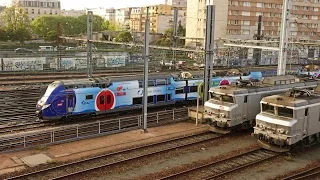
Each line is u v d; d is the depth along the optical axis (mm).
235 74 42562
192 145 25047
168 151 23578
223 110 27016
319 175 20391
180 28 111688
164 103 37125
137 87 34812
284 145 23562
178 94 38094
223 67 56656
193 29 98625
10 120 30656
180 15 150750
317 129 24906
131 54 70000
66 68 60000
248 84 29016
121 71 57594
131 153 23016
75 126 25984
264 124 23875
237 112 27141
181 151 23750
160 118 31953
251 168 21141
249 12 101375
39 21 117250
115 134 27141
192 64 59344
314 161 22734
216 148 24703
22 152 22656
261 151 24234
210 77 32594
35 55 60438
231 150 24312
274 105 23656
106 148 23844
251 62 71312
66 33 118812
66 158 21766
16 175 19109
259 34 61656
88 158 21766
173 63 57656
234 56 71500
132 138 26172
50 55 61281
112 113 34406
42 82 46344
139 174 19797
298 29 107125
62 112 30391
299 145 24469
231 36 99688
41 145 23672
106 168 20344
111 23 142625
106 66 63906
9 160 21219
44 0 169000
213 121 27688
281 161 22594
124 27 151000
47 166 20453
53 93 30031
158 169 20594
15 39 95688
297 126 23078
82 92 31234
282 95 25047
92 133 26969
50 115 29891
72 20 122062
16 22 102438
